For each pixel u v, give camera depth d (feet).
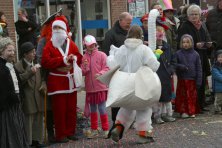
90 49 28.12
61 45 27.55
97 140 27.37
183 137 26.63
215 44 35.88
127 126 25.58
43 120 27.04
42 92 26.78
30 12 47.26
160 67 30.83
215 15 36.37
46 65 27.07
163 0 36.29
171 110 31.58
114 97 24.50
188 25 34.19
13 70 23.95
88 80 28.07
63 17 28.02
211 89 36.86
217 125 29.45
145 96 24.39
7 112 22.86
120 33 29.25
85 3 50.80
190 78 32.55
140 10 52.54
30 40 40.16
